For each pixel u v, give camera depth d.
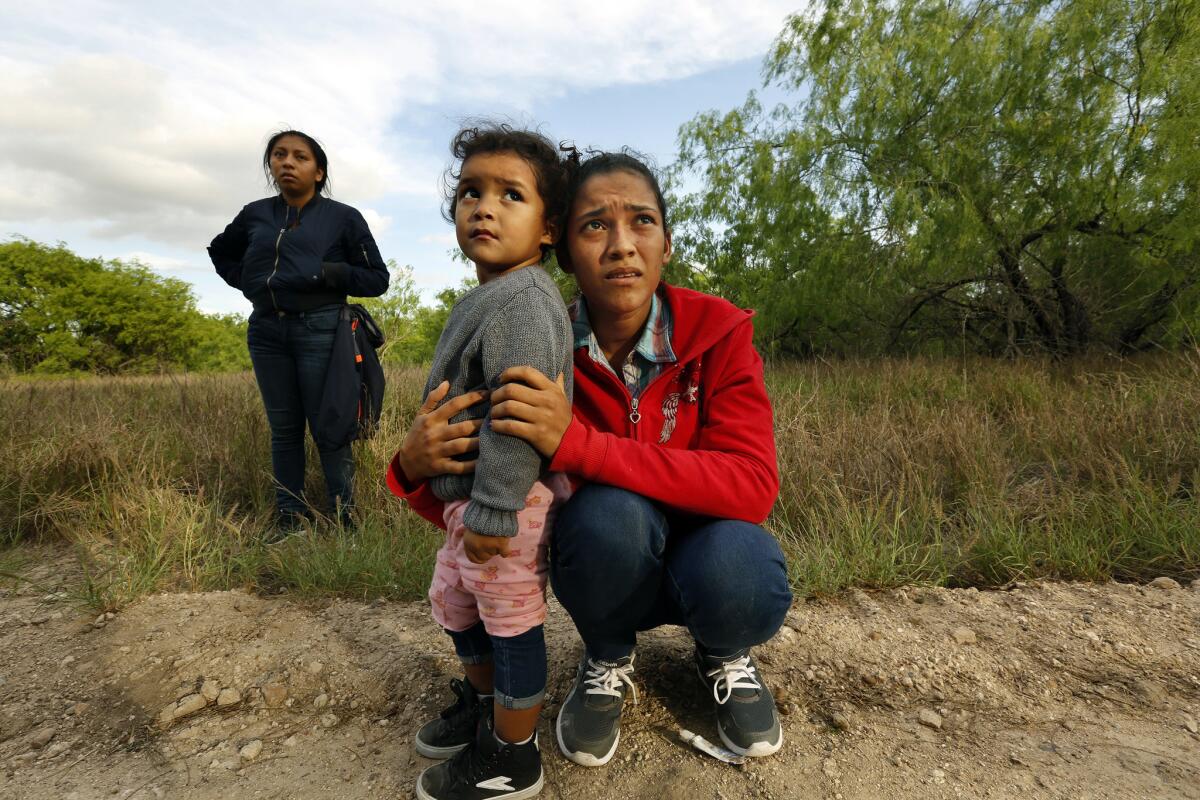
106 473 3.50
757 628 1.47
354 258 3.32
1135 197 7.52
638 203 1.45
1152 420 3.77
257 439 4.12
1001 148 8.70
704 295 1.67
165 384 7.38
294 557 2.78
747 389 1.58
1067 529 2.79
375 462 3.69
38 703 1.95
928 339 10.58
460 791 1.45
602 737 1.60
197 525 2.94
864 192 9.54
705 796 1.49
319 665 2.04
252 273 3.14
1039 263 9.14
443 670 2.00
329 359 3.21
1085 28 7.84
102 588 2.51
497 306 1.36
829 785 1.52
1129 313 8.80
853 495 3.28
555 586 1.55
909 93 9.12
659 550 1.48
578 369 1.60
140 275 37.91
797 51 10.72
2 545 3.20
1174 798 1.47
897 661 2.00
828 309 10.12
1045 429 4.13
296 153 3.12
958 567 2.76
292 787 1.59
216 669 2.06
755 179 10.41
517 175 1.43
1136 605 2.31
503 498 1.26
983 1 9.34
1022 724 1.75
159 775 1.64
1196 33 7.34
